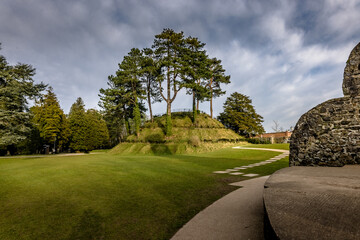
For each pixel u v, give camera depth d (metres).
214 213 4.30
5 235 3.71
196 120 36.28
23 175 10.21
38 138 36.59
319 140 7.31
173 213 4.59
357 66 7.02
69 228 3.95
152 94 38.38
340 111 7.08
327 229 1.76
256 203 4.85
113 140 57.44
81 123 40.28
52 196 6.25
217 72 43.44
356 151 6.69
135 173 10.42
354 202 2.46
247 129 45.75
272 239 1.93
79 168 12.30
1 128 17.52
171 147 28.64
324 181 3.79
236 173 10.24
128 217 4.42
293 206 2.40
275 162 14.55
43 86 20.14
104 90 33.59
